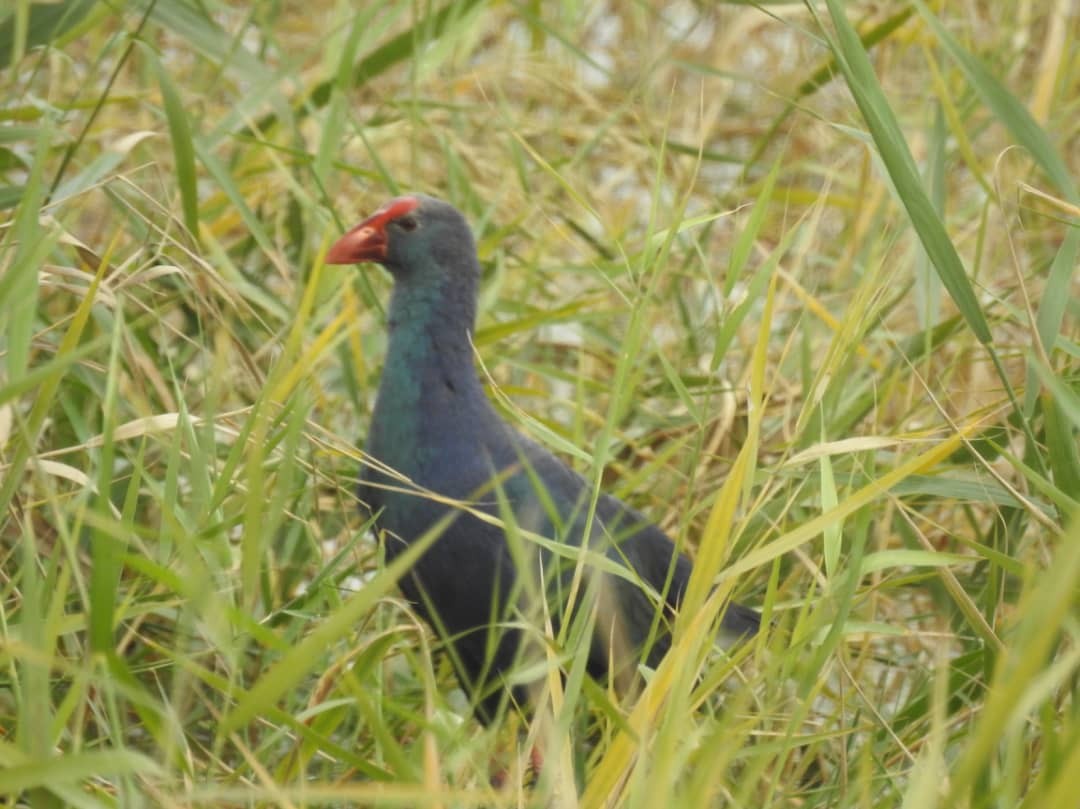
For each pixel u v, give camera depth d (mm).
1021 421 7996
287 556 9555
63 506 8234
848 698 8633
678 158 15086
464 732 7516
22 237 7242
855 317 8234
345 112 10695
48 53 10461
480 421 9211
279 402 8344
